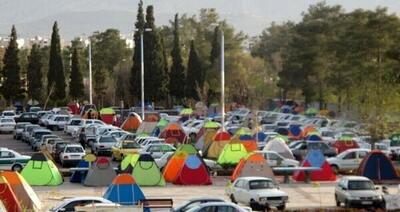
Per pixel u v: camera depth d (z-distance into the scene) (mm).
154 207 65875
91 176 93375
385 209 74375
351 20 186250
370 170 98938
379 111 138500
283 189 91688
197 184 96062
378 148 124812
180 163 98562
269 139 132500
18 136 164500
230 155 107250
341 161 106625
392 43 173125
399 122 135625
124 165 100625
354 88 171750
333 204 79812
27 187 73938
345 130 150125
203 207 59406
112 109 194125
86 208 55938
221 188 92812
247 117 183750
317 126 166000
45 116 187875
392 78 150000
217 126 144375
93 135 142750
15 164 104875
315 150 102500
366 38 174750
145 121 159375
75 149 114812
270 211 72812
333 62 197250
